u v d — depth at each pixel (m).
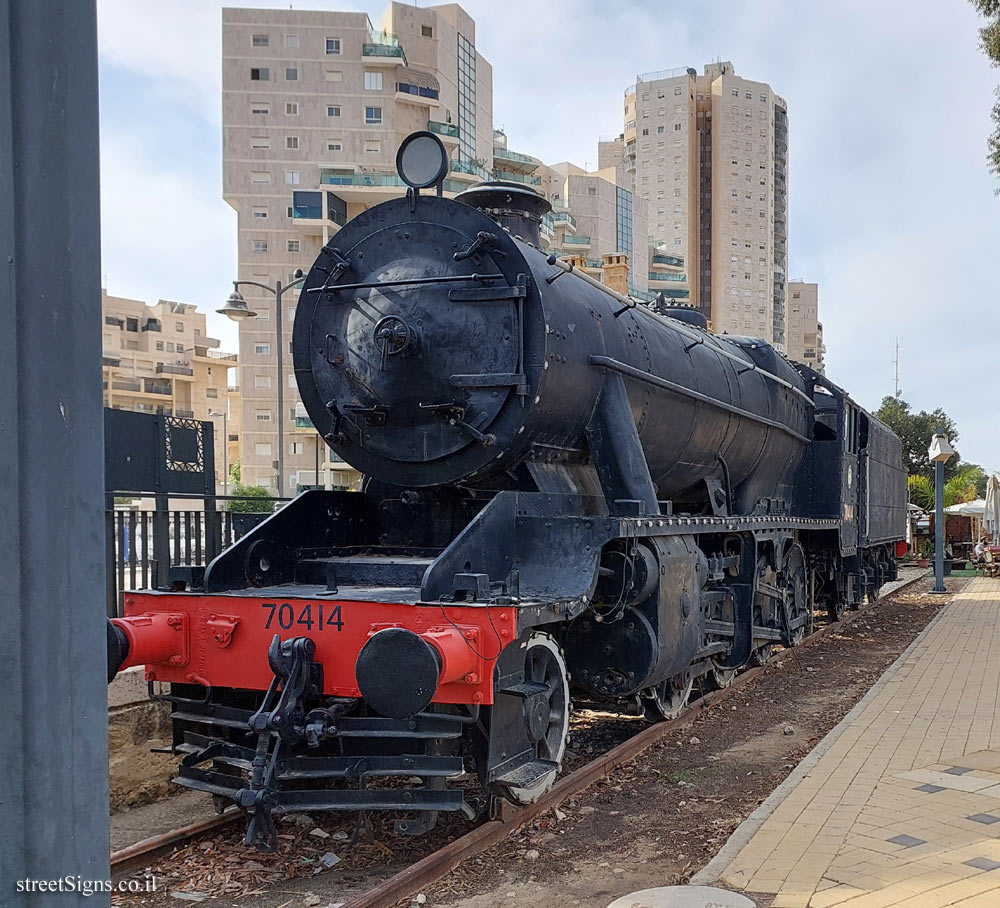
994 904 3.82
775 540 9.76
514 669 4.89
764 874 4.23
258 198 47.88
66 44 2.17
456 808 4.48
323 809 4.47
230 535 7.98
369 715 5.41
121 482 6.79
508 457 5.75
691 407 7.89
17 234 2.09
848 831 4.77
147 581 6.98
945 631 13.10
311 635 4.88
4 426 2.07
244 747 5.00
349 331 6.09
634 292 64.44
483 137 61.38
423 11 52.34
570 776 5.88
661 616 6.32
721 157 90.62
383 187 46.03
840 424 12.30
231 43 47.88
